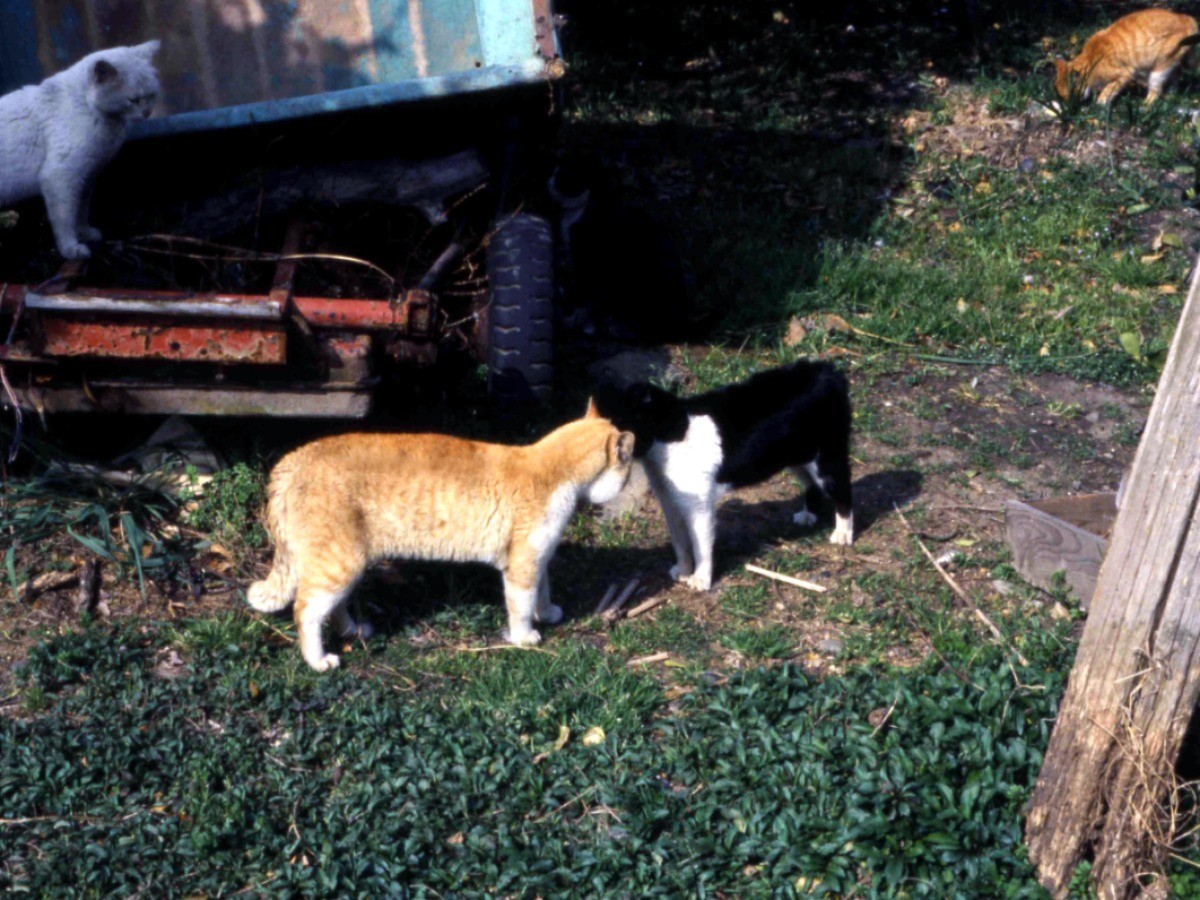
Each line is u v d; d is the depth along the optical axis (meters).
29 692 2.29
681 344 3.40
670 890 2.03
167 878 2.02
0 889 2.00
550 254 2.93
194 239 2.72
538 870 2.04
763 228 3.91
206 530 2.63
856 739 2.19
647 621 2.55
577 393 3.14
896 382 3.31
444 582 2.62
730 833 2.09
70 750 2.19
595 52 5.01
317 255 2.69
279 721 2.28
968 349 3.46
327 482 2.32
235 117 2.70
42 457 2.61
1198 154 2.75
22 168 2.65
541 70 2.66
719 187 4.13
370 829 2.10
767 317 3.52
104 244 2.75
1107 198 4.11
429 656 2.44
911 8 5.73
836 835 2.08
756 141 4.41
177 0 2.83
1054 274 3.80
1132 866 1.98
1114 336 3.52
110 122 2.67
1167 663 1.91
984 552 2.75
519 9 2.72
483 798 2.15
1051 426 3.18
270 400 2.52
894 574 2.68
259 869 2.03
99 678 2.32
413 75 2.86
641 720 2.31
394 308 2.57
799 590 2.63
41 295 2.40
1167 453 1.87
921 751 2.16
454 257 2.90
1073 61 4.75
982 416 3.21
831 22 5.49
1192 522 1.87
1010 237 3.93
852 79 4.92
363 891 2.00
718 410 2.58
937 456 3.05
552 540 2.42
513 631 2.47
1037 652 2.41
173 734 2.23
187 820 2.10
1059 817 2.02
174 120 2.72
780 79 4.89
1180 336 1.86
